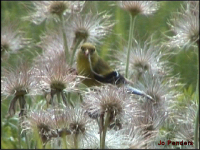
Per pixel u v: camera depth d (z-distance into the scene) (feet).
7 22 41.19
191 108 32.37
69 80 30.32
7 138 39.37
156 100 33.42
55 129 28.02
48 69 30.89
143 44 40.96
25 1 60.08
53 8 38.91
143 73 37.32
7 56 39.45
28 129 30.91
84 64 35.81
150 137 28.53
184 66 50.67
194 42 29.43
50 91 30.22
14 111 30.83
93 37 39.17
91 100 28.68
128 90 32.48
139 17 55.06
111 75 35.65
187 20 30.04
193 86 50.14
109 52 51.47
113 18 55.36
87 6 41.78
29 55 49.01
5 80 31.35
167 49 41.19
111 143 28.12
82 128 28.27
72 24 38.68
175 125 32.42
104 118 28.32
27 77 30.71
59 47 38.32
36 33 54.39
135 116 28.99
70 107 29.63
